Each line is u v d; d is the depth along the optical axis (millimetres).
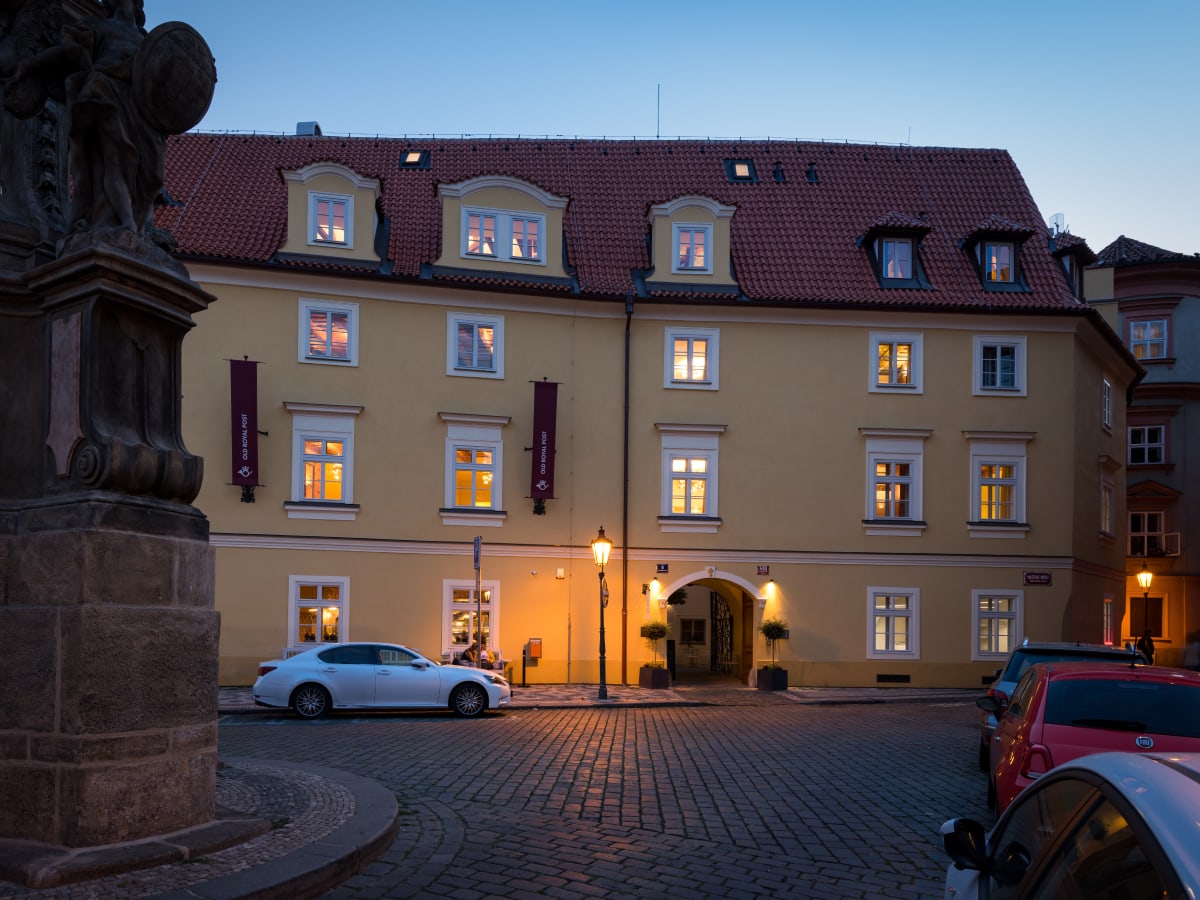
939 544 27406
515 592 25906
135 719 7070
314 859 7012
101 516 7074
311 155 29516
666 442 26875
